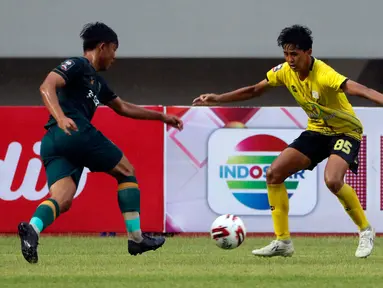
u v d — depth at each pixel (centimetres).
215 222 2678
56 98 2233
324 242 3534
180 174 3803
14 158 3762
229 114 3797
